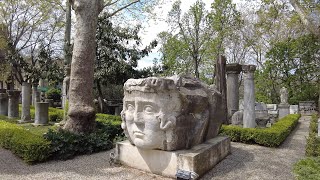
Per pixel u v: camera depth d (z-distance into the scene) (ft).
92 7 22.11
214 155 15.35
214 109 17.12
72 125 21.06
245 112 27.02
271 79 62.59
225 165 15.70
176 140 13.48
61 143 17.44
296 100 62.13
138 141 13.57
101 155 18.26
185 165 12.76
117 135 22.93
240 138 23.35
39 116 33.47
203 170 13.74
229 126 24.57
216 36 63.93
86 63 21.62
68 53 35.04
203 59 65.62
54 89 67.21
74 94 21.30
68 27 35.53
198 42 64.85
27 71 49.01
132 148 14.97
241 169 15.05
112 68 38.93
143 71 41.78
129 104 14.37
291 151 20.25
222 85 28.73
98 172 14.38
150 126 13.19
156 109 13.21
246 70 27.07
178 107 13.55
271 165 16.03
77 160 16.98
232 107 34.09
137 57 41.14
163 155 13.57
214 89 18.08
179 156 12.98
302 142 24.09
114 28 41.50
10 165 15.80
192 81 15.47
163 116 13.03
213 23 61.77
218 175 13.92
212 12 62.03
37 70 47.52
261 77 63.31
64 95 33.53
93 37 22.22
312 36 55.42
